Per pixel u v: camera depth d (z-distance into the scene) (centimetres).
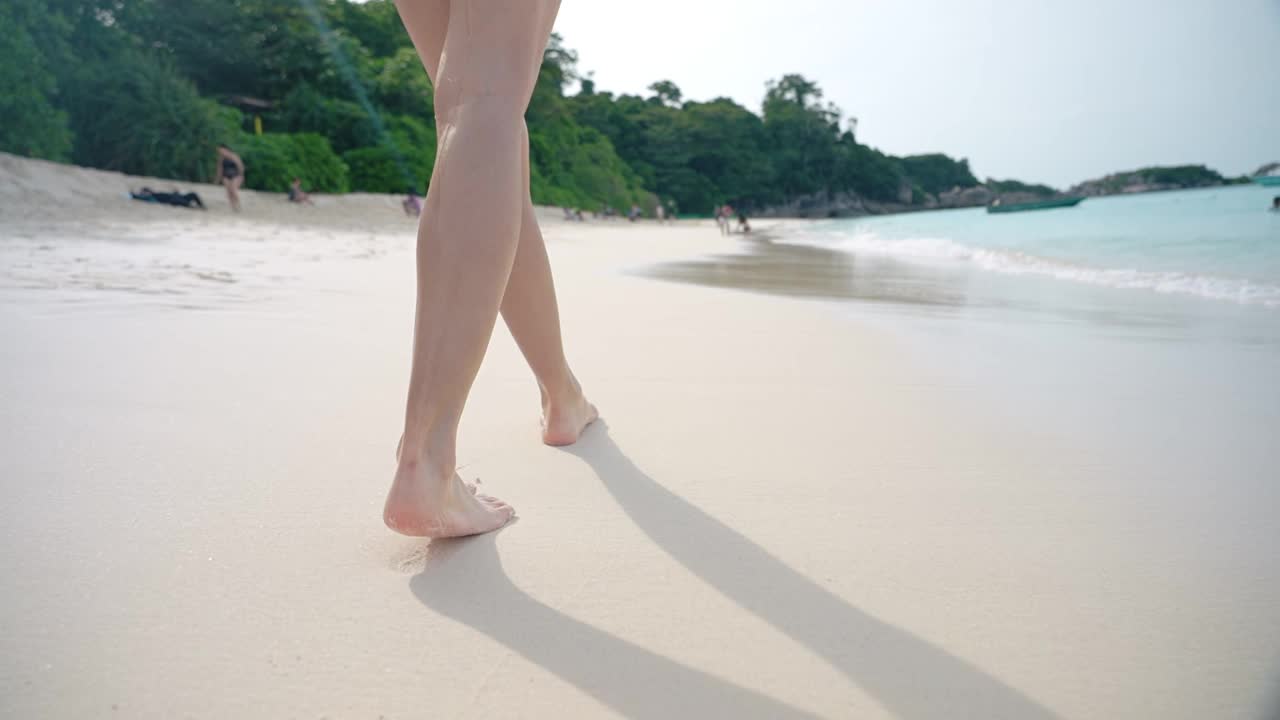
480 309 108
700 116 10325
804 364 253
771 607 96
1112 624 93
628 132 9181
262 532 114
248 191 1959
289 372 213
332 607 94
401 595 98
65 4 1916
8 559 102
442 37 129
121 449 146
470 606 95
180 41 3288
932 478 144
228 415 171
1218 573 107
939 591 101
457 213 106
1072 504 132
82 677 78
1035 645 89
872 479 143
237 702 75
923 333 326
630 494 134
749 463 151
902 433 174
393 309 332
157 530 112
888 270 773
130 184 1402
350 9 4753
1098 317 390
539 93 5916
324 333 273
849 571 106
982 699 79
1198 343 306
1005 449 163
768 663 85
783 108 11950
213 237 762
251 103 3453
